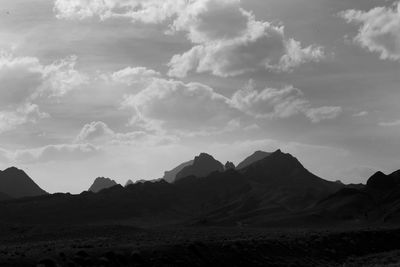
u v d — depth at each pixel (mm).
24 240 118188
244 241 92812
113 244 82875
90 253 68750
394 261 94750
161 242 86688
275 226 191625
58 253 66188
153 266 70375
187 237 105625
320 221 198250
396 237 126438
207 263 77812
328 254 102562
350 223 188625
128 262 69625
